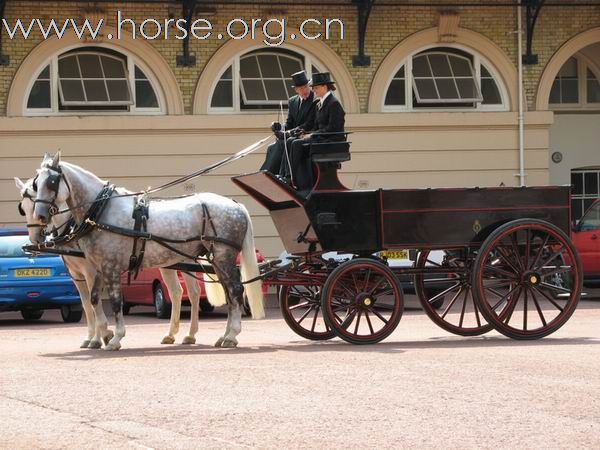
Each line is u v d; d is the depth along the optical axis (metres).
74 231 13.70
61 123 25.38
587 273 22.67
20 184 14.61
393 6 26.97
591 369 11.17
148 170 25.84
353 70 26.80
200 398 9.62
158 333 16.89
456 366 11.46
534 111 27.53
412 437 7.96
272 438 7.98
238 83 26.33
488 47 27.39
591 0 27.78
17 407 9.32
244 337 15.80
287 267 14.48
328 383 10.35
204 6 26.02
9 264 19.03
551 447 7.63
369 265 13.92
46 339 16.08
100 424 8.53
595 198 30.17
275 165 14.44
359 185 26.73
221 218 14.29
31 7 25.31
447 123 27.08
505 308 14.43
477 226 14.26
